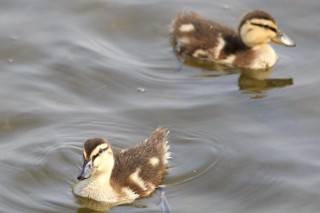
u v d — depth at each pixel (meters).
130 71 18.39
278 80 18.48
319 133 16.33
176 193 14.56
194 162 15.32
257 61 19.05
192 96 17.64
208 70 18.97
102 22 20.11
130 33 19.88
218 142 15.95
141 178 14.68
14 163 15.12
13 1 20.62
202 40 19.48
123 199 14.43
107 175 14.38
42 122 16.44
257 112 17.06
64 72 18.22
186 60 19.22
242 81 18.48
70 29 19.75
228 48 19.41
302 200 14.45
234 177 14.95
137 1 20.81
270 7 20.86
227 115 16.91
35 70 18.27
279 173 15.10
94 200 14.35
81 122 16.47
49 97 17.34
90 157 14.02
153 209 14.20
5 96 17.28
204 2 21.02
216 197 14.47
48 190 14.54
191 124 16.53
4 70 18.25
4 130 16.19
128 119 16.66
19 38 19.30
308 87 18.00
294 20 20.38
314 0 20.97
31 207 14.05
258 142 15.98
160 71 18.59
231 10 20.95
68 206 14.19
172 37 19.75
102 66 18.45
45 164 15.09
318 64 18.89
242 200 14.41
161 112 16.91
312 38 19.80
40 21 19.97
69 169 15.02
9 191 14.43
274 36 19.31
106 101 17.31
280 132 16.34
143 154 15.05
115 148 15.70
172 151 15.62
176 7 20.78
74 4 20.62
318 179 14.95
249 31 19.34
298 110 17.16
